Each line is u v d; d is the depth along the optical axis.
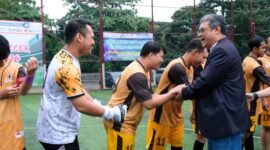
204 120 3.19
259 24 25.39
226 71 3.09
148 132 4.41
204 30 3.27
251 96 3.98
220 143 3.15
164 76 4.21
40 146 6.27
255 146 6.21
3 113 3.27
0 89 3.30
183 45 23.84
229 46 3.14
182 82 4.09
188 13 24.20
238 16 24.98
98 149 6.19
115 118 2.92
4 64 3.35
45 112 2.91
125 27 24.22
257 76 5.11
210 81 3.07
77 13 23.52
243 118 3.22
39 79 16.41
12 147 3.32
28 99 14.13
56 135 2.89
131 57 18.73
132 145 3.57
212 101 3.13
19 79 3.32
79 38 2.86
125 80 3.46
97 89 18.30
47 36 21.41
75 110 2.99
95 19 23.58
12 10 22.64
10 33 15.88
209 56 3.17
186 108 10.97
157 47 3.57
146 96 3.36
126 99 3.48
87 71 23.00
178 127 4.60
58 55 2.87
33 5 23.58
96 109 2.80
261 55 5.28
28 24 16.20
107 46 18.34
